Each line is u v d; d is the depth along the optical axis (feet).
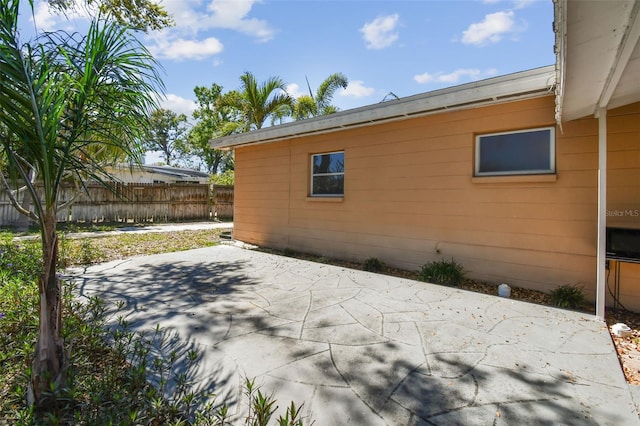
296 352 8.19
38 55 5.39
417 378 7.01
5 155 5.74
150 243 26.55
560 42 6.48
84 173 6.48
